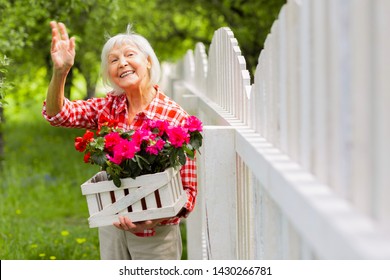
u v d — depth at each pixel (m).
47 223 8.90
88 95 14.88
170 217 3.95
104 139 3.87
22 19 8.09
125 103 4.36
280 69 2.82
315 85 2.23
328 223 1.76
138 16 12.84
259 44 12.05
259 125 3.44
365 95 1.79
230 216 3.93
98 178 4.17
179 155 3.95
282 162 2.54
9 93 12.44
